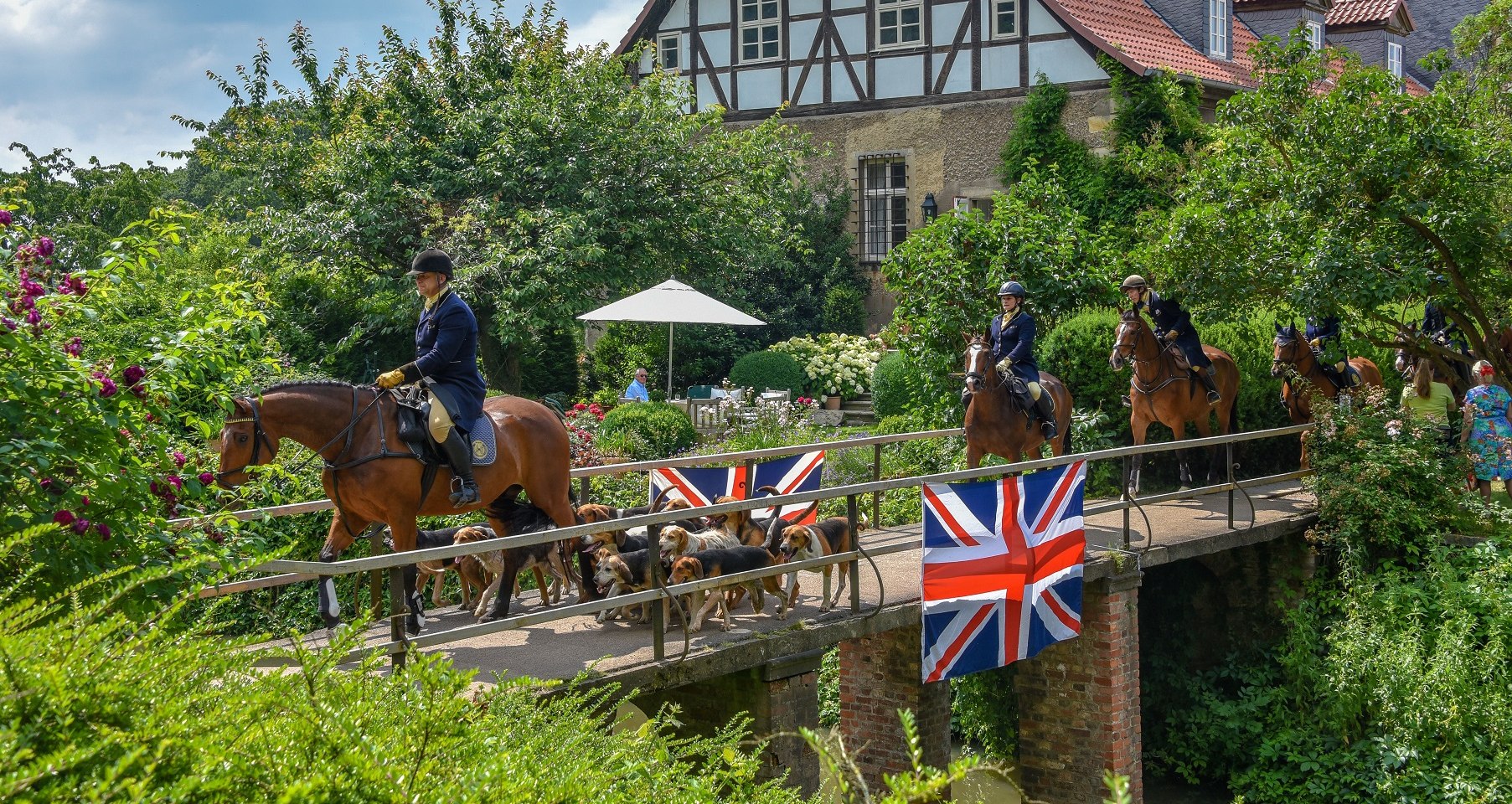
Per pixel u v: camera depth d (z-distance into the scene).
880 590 8.95
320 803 2.99
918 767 3.50
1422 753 10.92
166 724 3.00
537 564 8.29
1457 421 14.89
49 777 2.67
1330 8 30.05
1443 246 13.15
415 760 3.38
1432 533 12.54
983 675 13.28
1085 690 10.66
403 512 7.39
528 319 19.98
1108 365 15.73
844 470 15.46
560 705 5.19
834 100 29.14
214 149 24.92
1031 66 26.81
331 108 23.56
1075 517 9.83
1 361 4.72
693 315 19.53
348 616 9.80
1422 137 12.74
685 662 7.38
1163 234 14.40
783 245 27.20
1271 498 13.96
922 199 28.22
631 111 22.39
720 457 9.96
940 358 16.36
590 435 16.36
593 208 21.12
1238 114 14.23
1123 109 25.27
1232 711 12.23
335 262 21.44
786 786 8.25
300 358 20.30
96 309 5.52
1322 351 14.60
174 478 5.40
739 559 8.04
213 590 5.62
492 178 20.86
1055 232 16.59
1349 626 11.84
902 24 28.33
